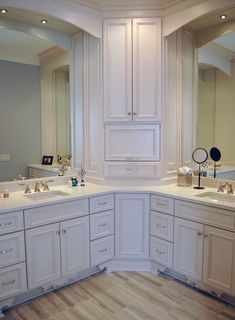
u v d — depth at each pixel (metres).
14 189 2.82
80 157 3.25
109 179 3.01
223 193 2.63
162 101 2.90
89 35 3.00
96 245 2.71
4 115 2.79
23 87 2.90
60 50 3.10
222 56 2.88
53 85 3.11
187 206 2.45
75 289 2.51
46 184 2.89
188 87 3.14
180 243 2.54
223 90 2.89
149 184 2.97
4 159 2.79
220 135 2.91
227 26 2.82
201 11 2.56
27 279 2.27
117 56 2.89
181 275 2.64
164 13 2.82
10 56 2.79
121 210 2.80
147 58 2.86
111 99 2.92
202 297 2.38
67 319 2.11
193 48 3.12
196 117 3.10
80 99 3.17
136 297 2.38
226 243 2.21
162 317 2.12
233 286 2.19
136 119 2.90
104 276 2.74
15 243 2.19
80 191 2.71
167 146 3.00
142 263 2.85
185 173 2.92
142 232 2.79
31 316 2.15
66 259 2.50
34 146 2.99
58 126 3.17
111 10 2.85
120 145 2.97
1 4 2.33
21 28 2.78
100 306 2.27
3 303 2.19
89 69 3.04
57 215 2.42
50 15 2.60
